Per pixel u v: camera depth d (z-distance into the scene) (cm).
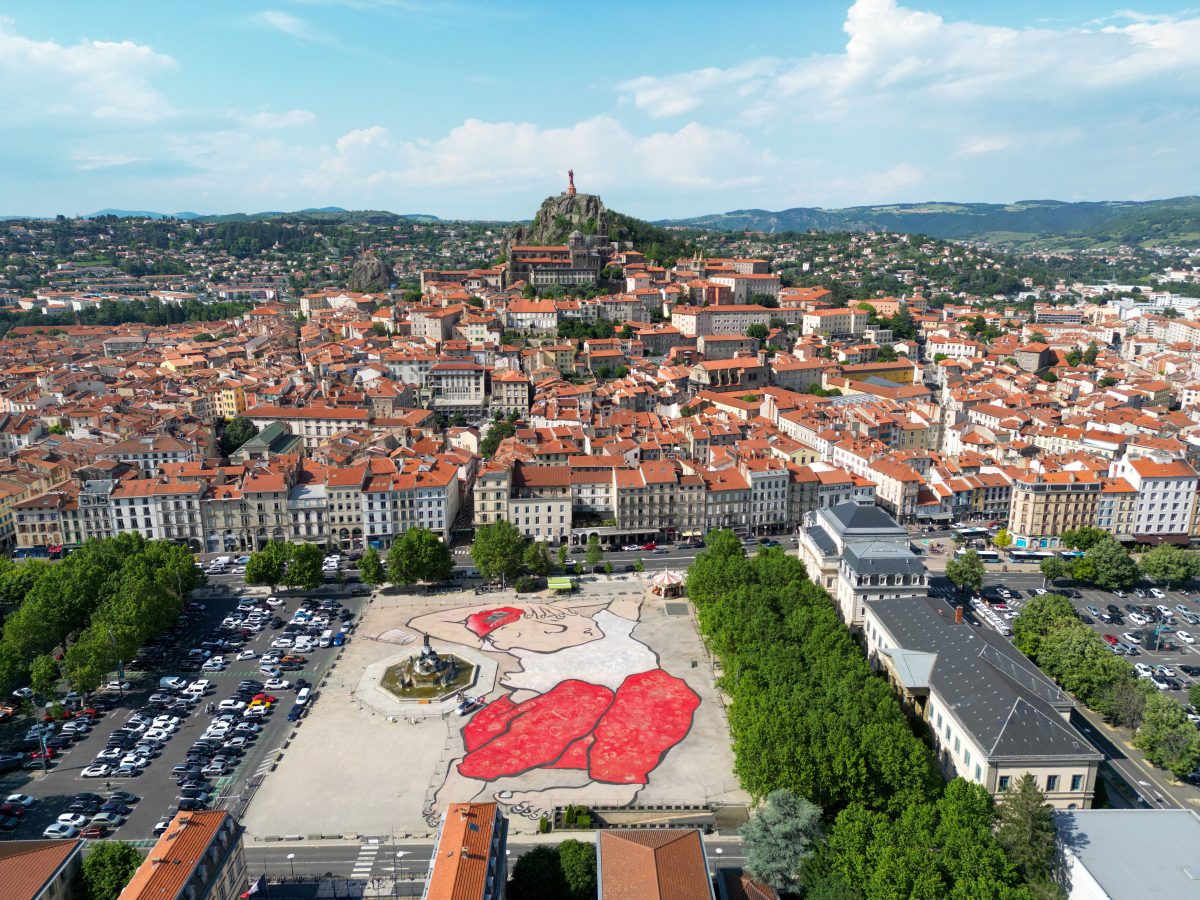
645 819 18225
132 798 18762
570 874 14288
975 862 13925
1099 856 14925
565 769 19950
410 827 17925
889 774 16488
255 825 17975
